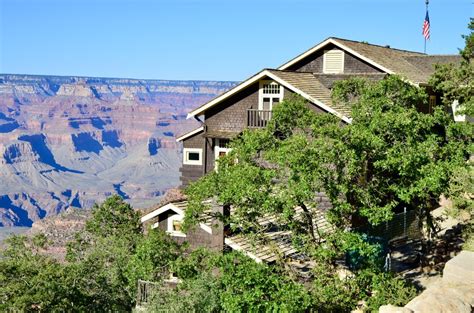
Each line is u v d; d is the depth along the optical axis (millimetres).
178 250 21984
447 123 21047
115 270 21594
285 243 22625
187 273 19469
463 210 22484
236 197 17547
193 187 19500
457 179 20109
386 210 17625
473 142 21656
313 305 17234
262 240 20312
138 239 25172
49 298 19000
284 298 16156
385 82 20844
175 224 24234
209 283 18031
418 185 17656
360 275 17812
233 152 19594
